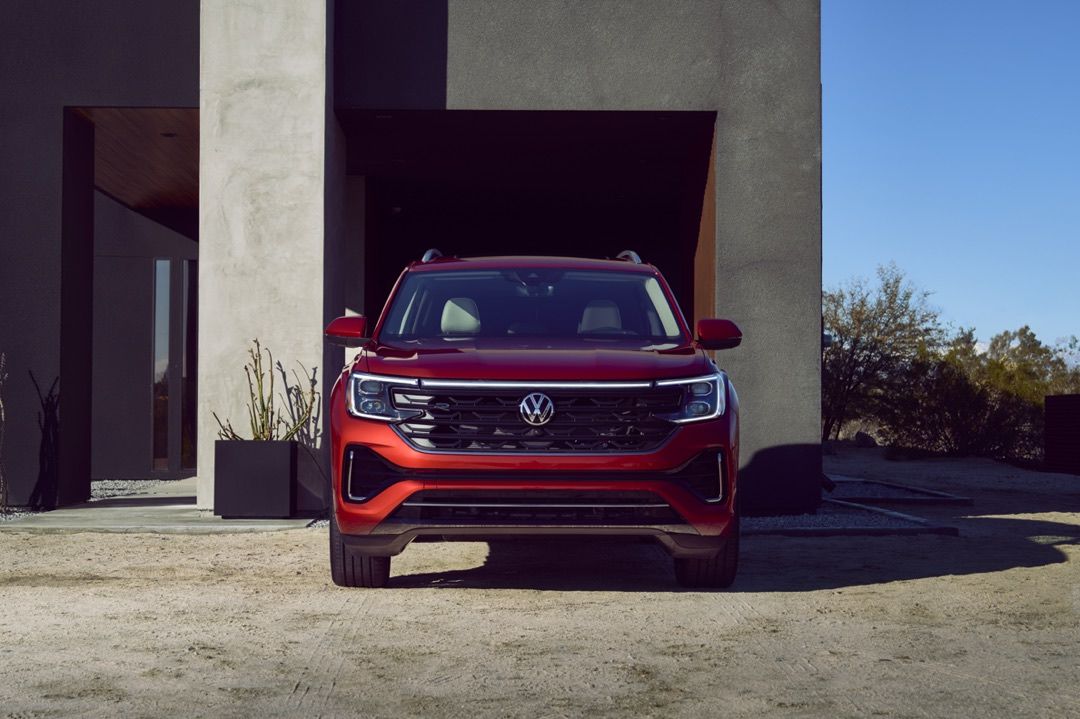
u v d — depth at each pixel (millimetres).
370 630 4836
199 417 9883
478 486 5305
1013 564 7094
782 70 10117
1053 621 5105
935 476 17938
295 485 9352
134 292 15984
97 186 14242
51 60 10180
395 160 12586
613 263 7215
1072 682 3938
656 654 4375
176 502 11008
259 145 9898
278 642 4582
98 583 6172
